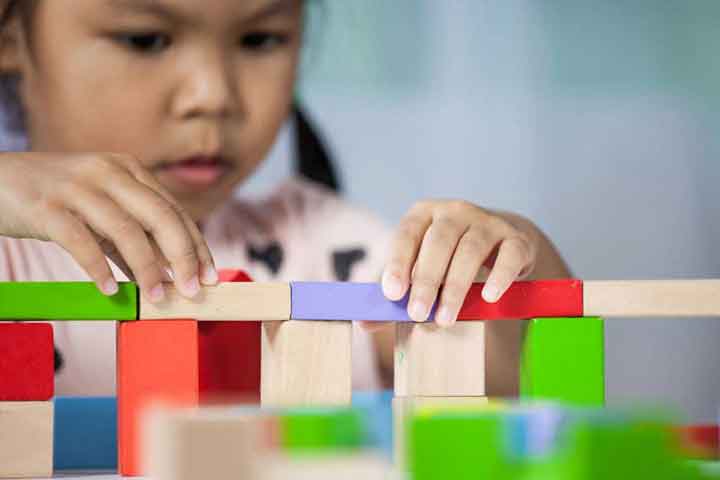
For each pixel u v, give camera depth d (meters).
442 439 0.57
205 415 0.59
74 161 0.89
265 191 1.71
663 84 1.90
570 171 1.88
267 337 0.83
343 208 1.72
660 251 1.90
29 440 0.77
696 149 1.91
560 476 0.55
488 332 1.20
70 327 1.43
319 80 1.80
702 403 1.92
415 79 1.84
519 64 1.87
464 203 0.89
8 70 1.47
